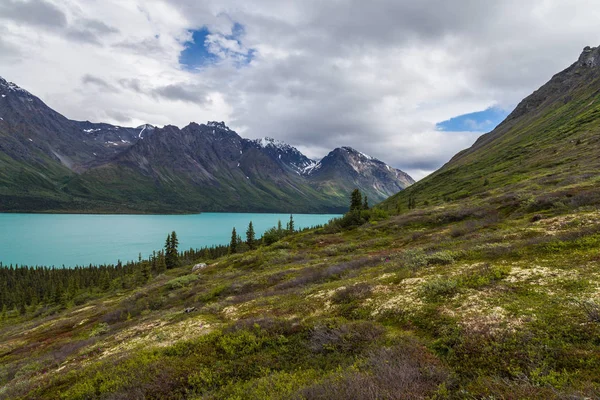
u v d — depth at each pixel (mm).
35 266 154000
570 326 9258
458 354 9516
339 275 27656
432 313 12656
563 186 51094
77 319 48625
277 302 21344
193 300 36312
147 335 20094
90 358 18609
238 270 55688
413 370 8664
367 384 8047
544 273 14008
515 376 7895
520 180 86562
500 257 18906
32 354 30844
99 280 108938
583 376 7250
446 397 7477
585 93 188625
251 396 9484
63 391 12883
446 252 22453
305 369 11016
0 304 103562
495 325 10328
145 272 102188
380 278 20109
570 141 117062
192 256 144250
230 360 12672
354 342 11867
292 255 56469
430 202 120688
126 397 10914
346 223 83938
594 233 18047
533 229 24828
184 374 12000
